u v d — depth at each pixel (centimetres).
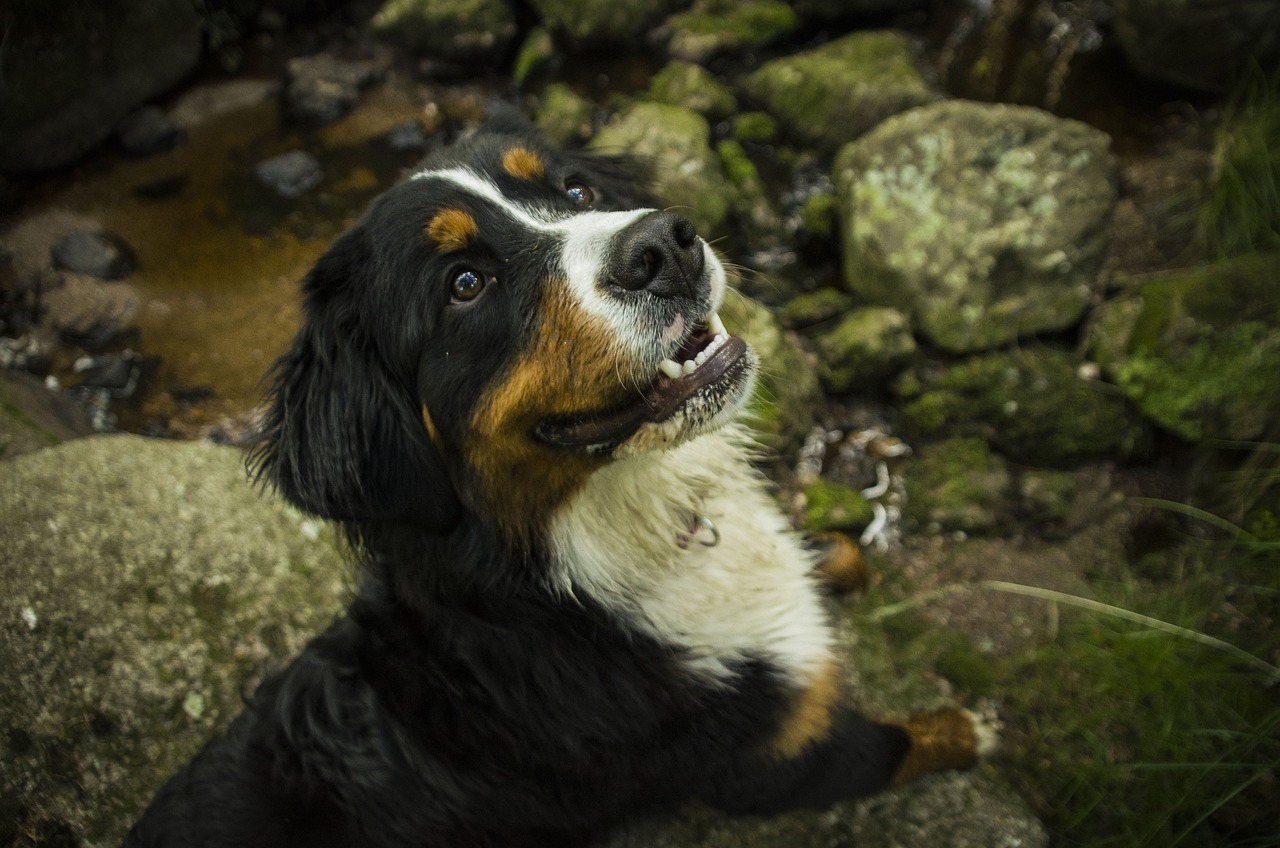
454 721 71
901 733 80
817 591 84
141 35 138
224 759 72
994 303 103
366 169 134
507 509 70
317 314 71
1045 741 85
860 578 94
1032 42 126
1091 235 104
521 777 72
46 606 90
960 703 88
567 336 66
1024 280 104
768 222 118
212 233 129
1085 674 88
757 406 93
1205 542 92
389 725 70
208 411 114
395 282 69
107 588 91
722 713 73
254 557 93
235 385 116
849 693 88
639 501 72
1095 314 101
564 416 68
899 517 99
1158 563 92
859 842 81
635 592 73
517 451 68
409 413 71
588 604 72
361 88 143
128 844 73
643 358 65
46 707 86
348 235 71
